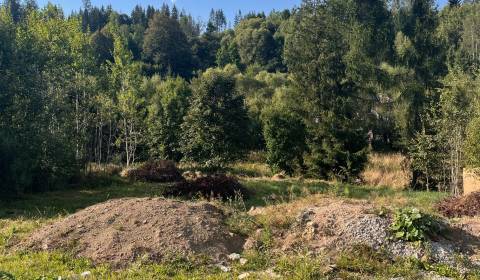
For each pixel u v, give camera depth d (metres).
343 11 37.38
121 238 7.34
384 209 7.84
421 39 36.03
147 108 35.97
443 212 11.55
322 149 24.31
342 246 6.93
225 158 24.62
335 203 8.64
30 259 6.86
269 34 76.06
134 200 8.96
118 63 30.08
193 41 85.88
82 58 25.30
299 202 9.30
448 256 6.64
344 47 28.22
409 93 30.34
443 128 17.94
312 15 27.27
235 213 8.69
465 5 64.50
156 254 6.87
